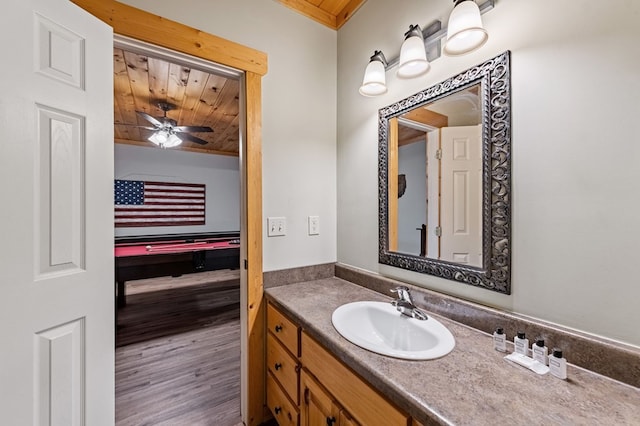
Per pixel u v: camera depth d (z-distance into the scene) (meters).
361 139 1.70
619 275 0.77
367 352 0.90
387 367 0.82
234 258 3.59
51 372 0.95
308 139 1.79
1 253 0.84
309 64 1.79
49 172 0.95
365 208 1.68
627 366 0.73
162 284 4.50
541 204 0.92
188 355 2.33
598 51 0.80
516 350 0.88
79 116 1.03
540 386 0.73
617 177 0.77
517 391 0.71
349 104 1.79
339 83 1.88
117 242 4.02
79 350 1.04
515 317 0.97
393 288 1.44
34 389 0.91
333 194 1.90
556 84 0.88
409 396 0.70
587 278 0.82
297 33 1.74
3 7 0.83
